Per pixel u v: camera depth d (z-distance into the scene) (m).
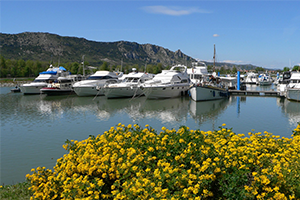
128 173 5.73
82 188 5.31
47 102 35.66
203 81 40.47
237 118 22.75
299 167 5.50
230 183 5.09
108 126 20.14
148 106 30.73
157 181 5.15
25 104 33.69
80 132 18.23
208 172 5.32
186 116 23.97
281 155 6.04
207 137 7.32
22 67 112.94
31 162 12.08
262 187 5.01
